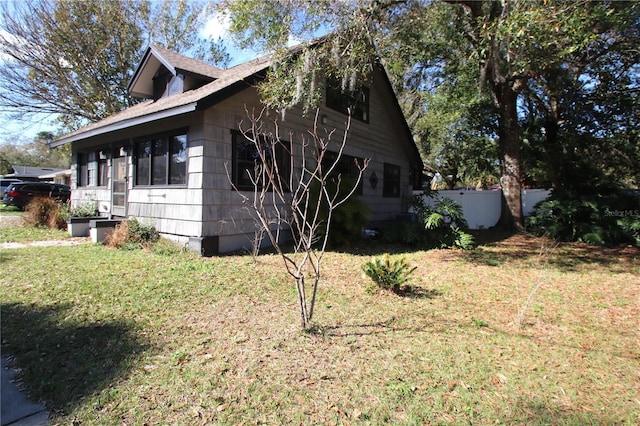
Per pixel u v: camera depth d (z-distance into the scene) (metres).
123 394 2.33
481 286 5.44
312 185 8.39
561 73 10.50
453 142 16.61
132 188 8.71
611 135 12.48
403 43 8.84
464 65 11.13
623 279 6.00
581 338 3.53
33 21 15.33
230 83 6.75
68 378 2.48
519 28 5.57
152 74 9.46
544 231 10.86
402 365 2.83
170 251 6.76
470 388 2.55
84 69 17.11
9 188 17.27
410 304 4.40
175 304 4.02
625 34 8.70
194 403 2.27
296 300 4.32
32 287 4.46
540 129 13.73
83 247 7.21
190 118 7.02
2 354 2.79
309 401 2.33
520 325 3.83
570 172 11.59
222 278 5.12
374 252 8.17
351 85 7.71
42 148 42.44
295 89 6.85
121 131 9.10
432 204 14.23
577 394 2.54
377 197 12.63
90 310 3.75
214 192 6.99
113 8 16.98
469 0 8.08
